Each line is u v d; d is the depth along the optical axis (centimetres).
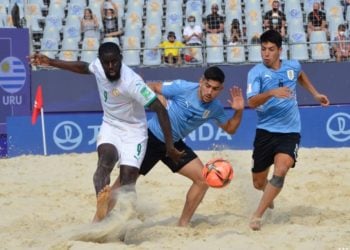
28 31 2341
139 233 1114
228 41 2786
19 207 1420
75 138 2369
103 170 1059
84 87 2389
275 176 1138
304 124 2364
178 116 1134
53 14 3050
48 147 2355
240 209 1381
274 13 2830
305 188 1606
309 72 2397
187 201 1186
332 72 2395
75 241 1044
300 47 2670
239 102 1131
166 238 1084
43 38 2878
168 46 2564
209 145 2348
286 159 1148
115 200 1081
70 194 1579
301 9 3072
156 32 2897
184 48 2416
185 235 1102
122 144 1094
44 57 1120
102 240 1073
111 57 1025
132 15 3011
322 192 1550
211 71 1105
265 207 1137
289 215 1277
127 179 1078
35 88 2364
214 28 2822
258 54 2744
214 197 1498
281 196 1511
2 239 1119
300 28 2909
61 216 1336
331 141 2367
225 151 2273
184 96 1131
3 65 2331
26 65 2344
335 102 2394
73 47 2838
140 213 1359
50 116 2358
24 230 1201
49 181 1780
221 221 1244
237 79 2364
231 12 3020
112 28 2878
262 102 1122
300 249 990
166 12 3053
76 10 3031
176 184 1694
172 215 1335
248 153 2219
